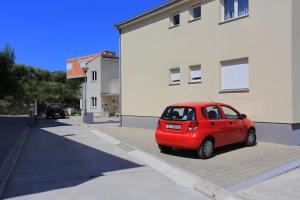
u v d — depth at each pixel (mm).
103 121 27609
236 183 6902
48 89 48594
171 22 17016
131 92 19938
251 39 12844
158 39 17719
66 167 8844
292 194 6059
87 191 6582
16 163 9414
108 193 6453
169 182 7266
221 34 14070
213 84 14430
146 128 18688
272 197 5906
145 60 18734
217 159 9406
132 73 19844
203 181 7105
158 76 17734
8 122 26594
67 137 15773
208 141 9586
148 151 10992
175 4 16297
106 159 9977
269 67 12211
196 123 9414
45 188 6805
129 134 16203
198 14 15625
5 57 36969
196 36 15328
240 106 13258
